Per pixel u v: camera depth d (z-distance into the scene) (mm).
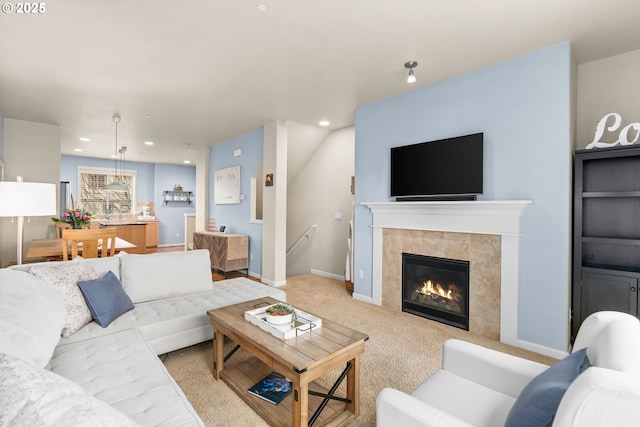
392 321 3340
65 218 4020
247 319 2062
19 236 2697
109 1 2055
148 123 4996
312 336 1812
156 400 1328
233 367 2273
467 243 3092
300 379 1497
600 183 2654
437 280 3367
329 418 1743
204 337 2516
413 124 3549
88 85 3463
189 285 2932
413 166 3479
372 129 3980
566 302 2518
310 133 5344
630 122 2699
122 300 2344
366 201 4035
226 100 3943
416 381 2195
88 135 5824
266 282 4996
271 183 4926
